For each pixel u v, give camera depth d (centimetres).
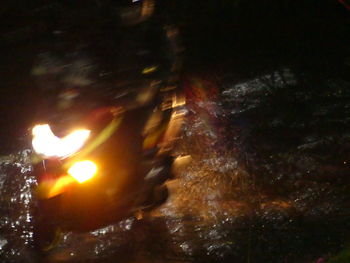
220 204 513
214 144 612
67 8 866
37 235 466
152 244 465
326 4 930
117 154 429
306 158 576
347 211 489
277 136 623
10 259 458
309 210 495
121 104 441
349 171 549
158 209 507
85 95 450
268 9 933
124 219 460
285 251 443
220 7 924
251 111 679
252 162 578
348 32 866
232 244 457
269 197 520
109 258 452
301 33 876
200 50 826
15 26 895
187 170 564
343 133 619
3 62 805
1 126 669
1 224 505
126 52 472
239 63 793
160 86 457
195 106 686
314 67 775
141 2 513
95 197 429
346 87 721
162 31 496
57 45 635
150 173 445
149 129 443
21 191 554
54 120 447
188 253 450
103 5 546
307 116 660
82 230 451
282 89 725
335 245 444
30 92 727
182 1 915
